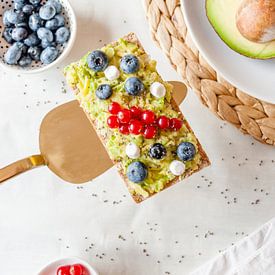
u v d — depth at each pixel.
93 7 0.58
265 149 0.56
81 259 0.56
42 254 0.58
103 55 0.50
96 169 0.56
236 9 0.46
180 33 0.53
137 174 0.49
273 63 0.50
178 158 0.50
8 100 0.58
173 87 0.57
